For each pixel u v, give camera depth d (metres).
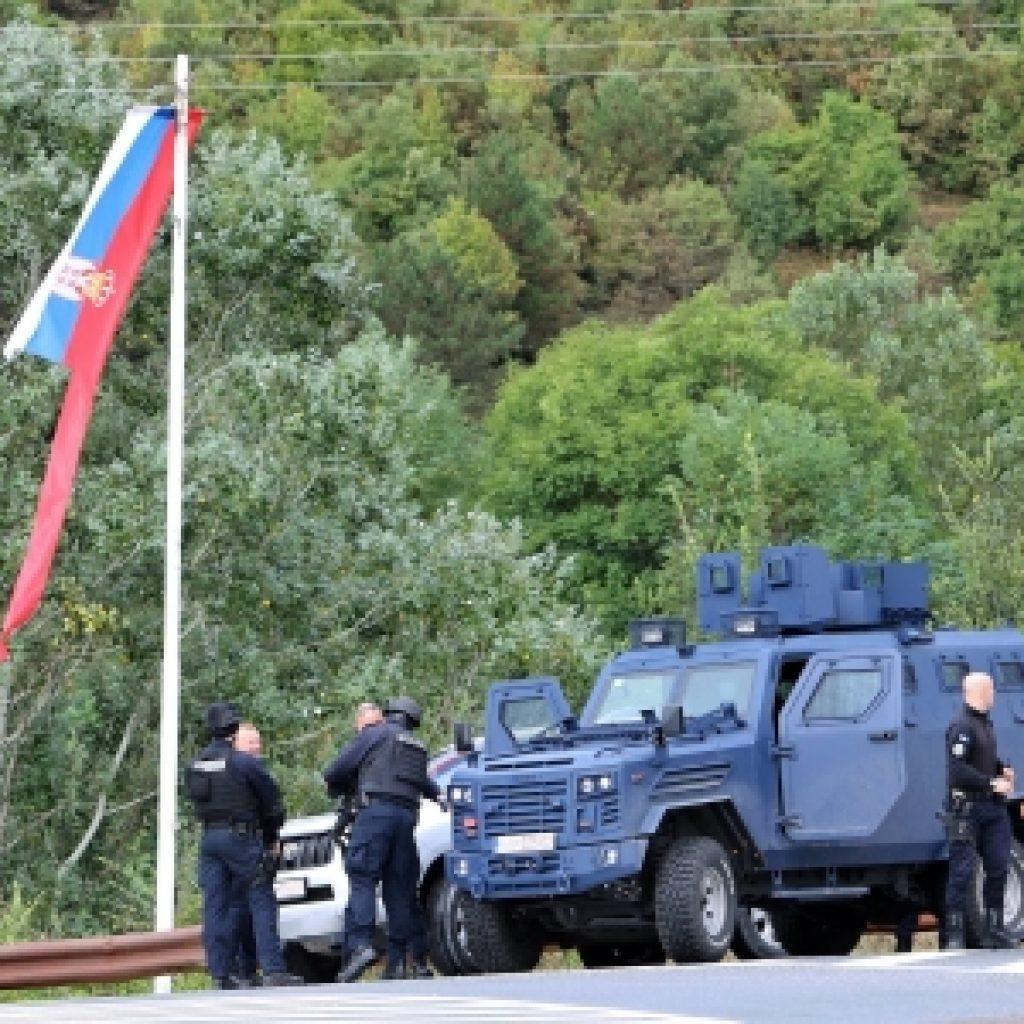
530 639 92.94
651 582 173.62
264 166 97.50
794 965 43.12
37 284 94.50
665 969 42.78
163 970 52.25
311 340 98.44
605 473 177.75
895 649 52.97
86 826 91.12
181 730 90.50
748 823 51.09
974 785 50.62
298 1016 33.91
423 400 197.50
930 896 55.66
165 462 88.25
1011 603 103.56
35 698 91.69
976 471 133.50
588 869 49.38
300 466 92.31
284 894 55.03
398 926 50.25
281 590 91.19
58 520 63.31
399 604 92.38
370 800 50.09
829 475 165.75
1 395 92.06
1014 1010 33.06
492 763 50.91
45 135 96.38
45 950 50.38
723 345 183.50
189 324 96.69
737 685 52.59
